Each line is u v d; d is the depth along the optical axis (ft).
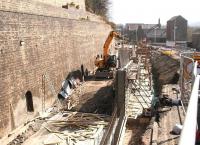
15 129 42.98
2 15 40.93
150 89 64.85
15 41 44.34
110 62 82.79
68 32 71.92
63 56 67.26
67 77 69.46
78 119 49.16
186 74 26.76
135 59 95.55
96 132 43.39
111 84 72.74
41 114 51.70
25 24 47.83
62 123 47.32
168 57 110.73
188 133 5.00
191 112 6.08
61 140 40.73
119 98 45.09
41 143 39.65
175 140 29.89
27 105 48.75
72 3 103.55
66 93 64.23
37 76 51.80
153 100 49.65
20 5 48.65
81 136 42.01
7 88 41.47
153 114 45.34
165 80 73.97
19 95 44.88
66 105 57.00
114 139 34.60
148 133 34.24
